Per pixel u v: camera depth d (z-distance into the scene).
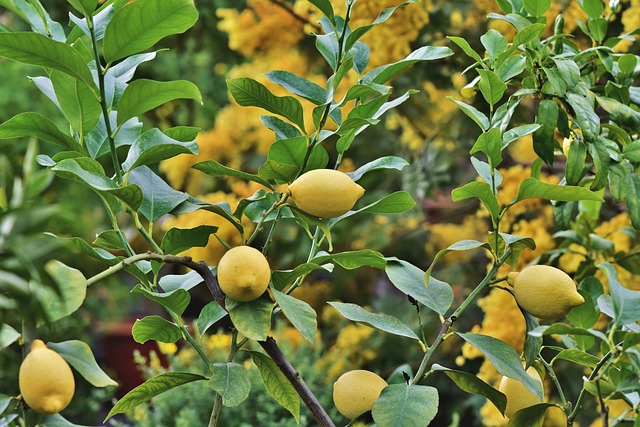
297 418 2.45
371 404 2.41
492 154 2.48
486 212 4.89
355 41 2.52
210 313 2.53
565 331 2.29
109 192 2.29
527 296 2.39
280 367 2.40
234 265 2.25
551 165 2.68
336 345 5.97
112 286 6.93
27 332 2.23
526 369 2.44
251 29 5.82
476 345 2.42
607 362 2.45
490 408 4.28
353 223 6.44
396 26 4.62
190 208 2.41
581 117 2.65
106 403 7.07
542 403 2.45
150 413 4.63
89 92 2.43
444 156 5.86
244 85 2.44
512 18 2.71
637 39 4.93
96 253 2.34
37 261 2.04
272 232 2.41
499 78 2.54
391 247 6.50
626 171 2.71
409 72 5.49
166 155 2.35
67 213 2.09
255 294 2.27
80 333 6.29
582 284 2.89
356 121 2.43
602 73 2.97
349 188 2.32
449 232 6.25
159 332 2.46
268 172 2.41
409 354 6.08
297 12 5.77
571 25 4.83
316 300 6.74
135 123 2.57
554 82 2.65
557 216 3.11
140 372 8.16
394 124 6.08
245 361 4.97
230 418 4.54
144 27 2.31
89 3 2.34
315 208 2.31
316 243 2.54
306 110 5.97
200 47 7.81
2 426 2.29
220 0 7.23
